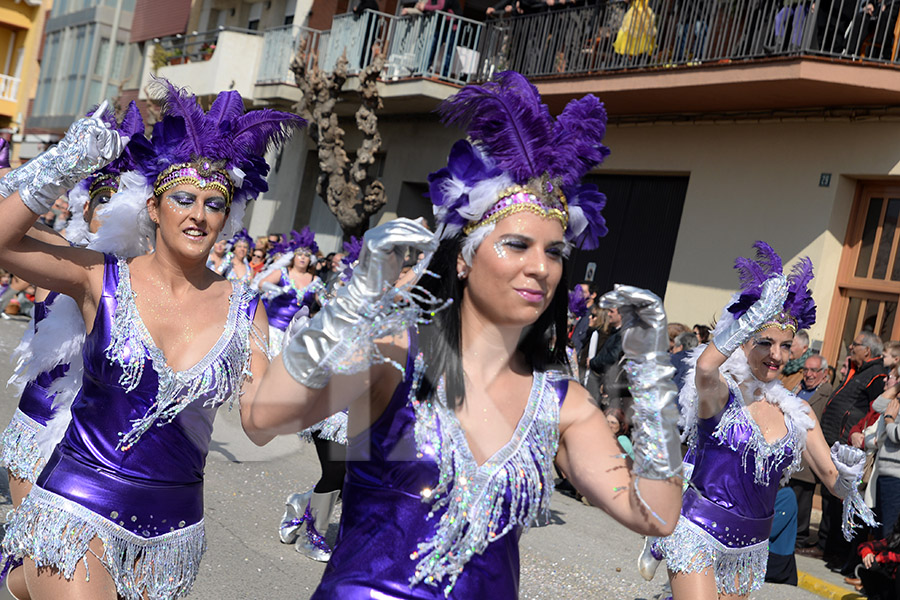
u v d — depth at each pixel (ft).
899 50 29.53
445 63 38.34
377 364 5.67
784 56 29.66
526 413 6.07
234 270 30.58
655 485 5.81
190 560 9.00
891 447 22.71
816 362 26.00
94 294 9.01
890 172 29.81
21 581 9.05
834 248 31.30
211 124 9.38
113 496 8.55
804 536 25.89
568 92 36.47
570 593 13.02
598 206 6.15
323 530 12.95
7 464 11.33
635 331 5.76
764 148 33.17
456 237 5.96
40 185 8.07
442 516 5.73
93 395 8.84
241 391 9.04
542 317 6.34
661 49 35.01
